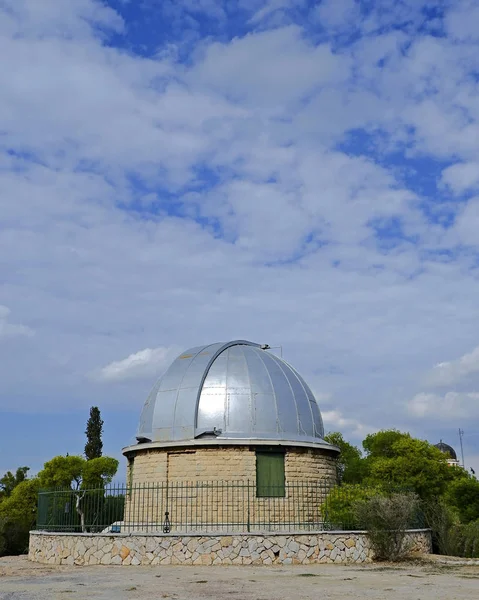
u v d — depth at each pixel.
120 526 28.44
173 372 32.69
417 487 37.16
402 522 25.31
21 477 70.94
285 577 20.34
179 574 21.34
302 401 32.72
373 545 25.30
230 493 29.00
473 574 20.92
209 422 30.42
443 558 25.83
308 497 30.09
